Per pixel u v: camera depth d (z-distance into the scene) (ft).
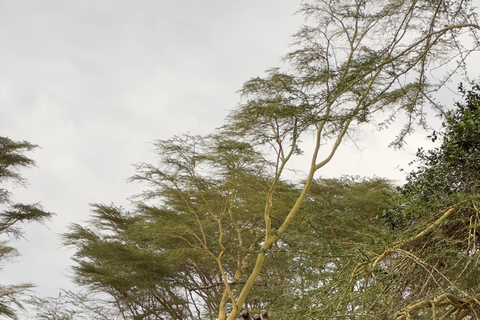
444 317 26.09
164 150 73.36
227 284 67.21
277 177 67.62
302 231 61.67
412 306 25.20
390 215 32.63
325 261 30.42
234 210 75.82
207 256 78.07
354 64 39.42
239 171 71.67
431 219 29.55
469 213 29.48
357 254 28.81
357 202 77.15
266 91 62.69
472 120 30.76
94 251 84.79
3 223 96.53
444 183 31.07
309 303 28.63
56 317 80.84
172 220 78.84
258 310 63.00
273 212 76.18
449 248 27.89
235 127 66.23
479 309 26.03
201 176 74.13
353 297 26.86
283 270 65.77
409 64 34.35
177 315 86.63
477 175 30.76
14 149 96.37
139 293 82.38
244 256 74.28
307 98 34.19
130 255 83.56
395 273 28.22
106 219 90.74
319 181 84.64
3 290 81.87
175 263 84.94
